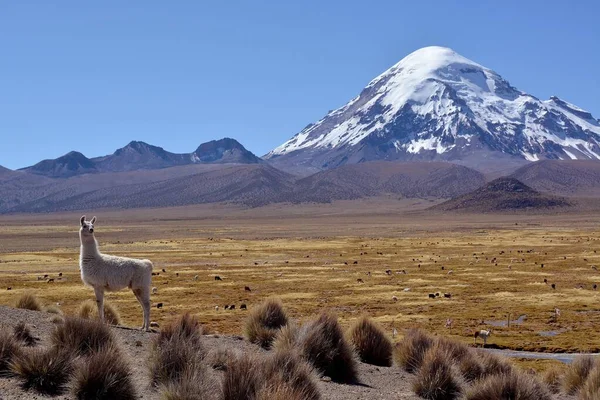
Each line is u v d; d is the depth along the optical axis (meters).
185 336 15.07
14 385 11.37
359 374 16.44
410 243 104.19
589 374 16.23
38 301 22.58
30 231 158.88
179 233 145.12
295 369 12.80
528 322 34.81
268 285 49.81
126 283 19.11
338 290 46.94
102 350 12.30
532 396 14.03
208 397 11.00
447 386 14.78
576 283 51.34
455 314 37.00
